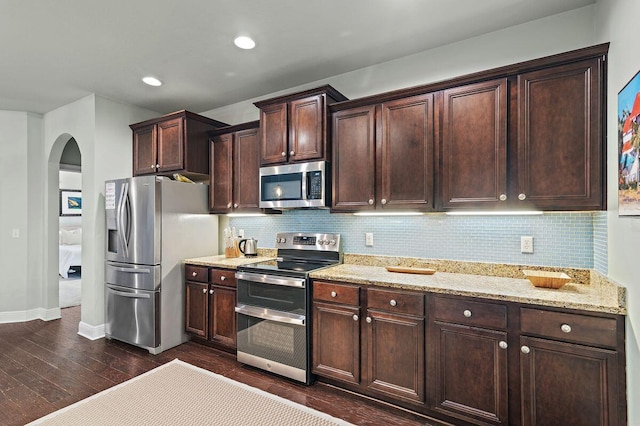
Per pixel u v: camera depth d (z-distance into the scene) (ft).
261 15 7.20
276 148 9.76
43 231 13.98
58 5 6.78
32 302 13.75
